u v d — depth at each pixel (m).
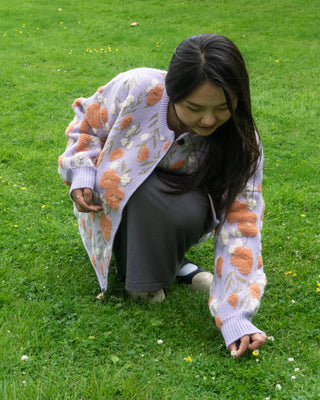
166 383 2.41
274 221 4.12
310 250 3.68
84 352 2.59
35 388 2.29
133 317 2.87
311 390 2.38
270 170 5.16
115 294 3.13
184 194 2.74
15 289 3.11
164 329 2.79
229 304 2.57
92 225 3.00
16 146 5.65
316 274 3.41
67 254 3.56
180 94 2.21
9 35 11.29
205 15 13.13
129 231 2.81
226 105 2.22
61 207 4.31
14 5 14.19
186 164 2.73
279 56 9.66
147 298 3.01
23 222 3.99
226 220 2.72
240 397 2.32
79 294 3.11
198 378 2.43
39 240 3.72
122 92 2.73
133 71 2.76
